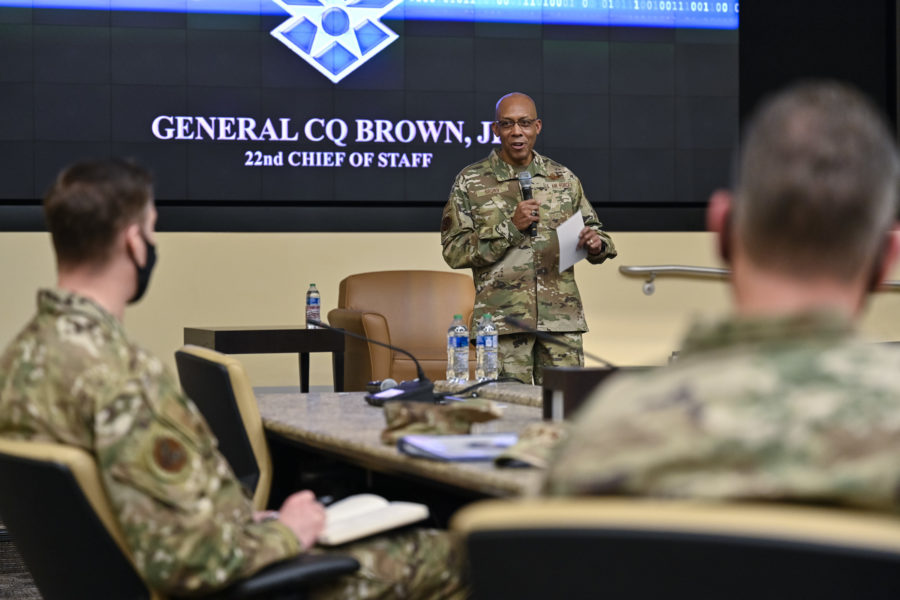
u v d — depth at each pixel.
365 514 2.24
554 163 5.52
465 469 1.98
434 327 7.38
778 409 0.92
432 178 8.46
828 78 8.77
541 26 8.52
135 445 1.77
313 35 8.27
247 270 8.44
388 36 8.36
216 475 1.86
